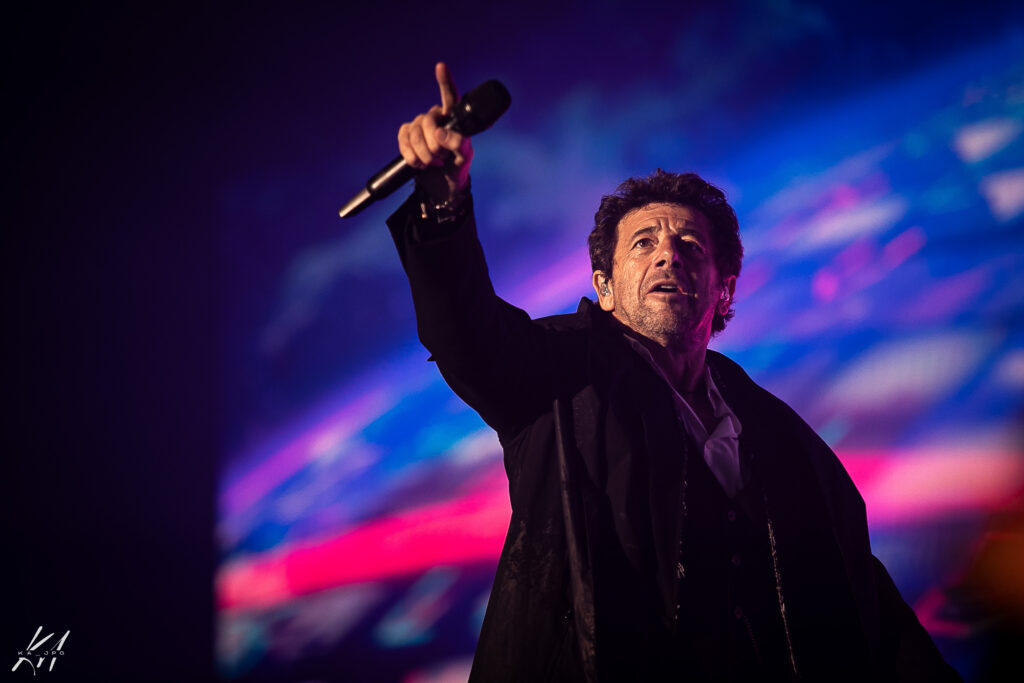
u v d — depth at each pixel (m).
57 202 12.05
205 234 12.40
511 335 3.27
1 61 11.73
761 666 3.16
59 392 11.80
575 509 3.06
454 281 2.93
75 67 12.02
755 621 3.22
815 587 3.41
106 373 11.92
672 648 3.03
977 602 10.86
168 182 12.36
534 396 3.33
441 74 2.67
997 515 11.10
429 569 11.55
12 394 11.66
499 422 3.33
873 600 3.55
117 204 12.23
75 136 12.12
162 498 11.77
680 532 3.15
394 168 2.77
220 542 11.73
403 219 3.01
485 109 2.58
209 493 11.91
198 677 11.35
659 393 3.45
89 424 11.79
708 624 3.12
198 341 12.20
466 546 11.62
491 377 3.15
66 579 11.41
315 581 11.62
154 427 11.91
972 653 10.60
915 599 11.02
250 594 11.60
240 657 11.40
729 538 3.32
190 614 11.57
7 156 11.87
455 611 11.38
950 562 11.07
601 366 3.45
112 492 11.70
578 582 2.93
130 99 12.27
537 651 2.94
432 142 2.65
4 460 11.52
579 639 2.86
